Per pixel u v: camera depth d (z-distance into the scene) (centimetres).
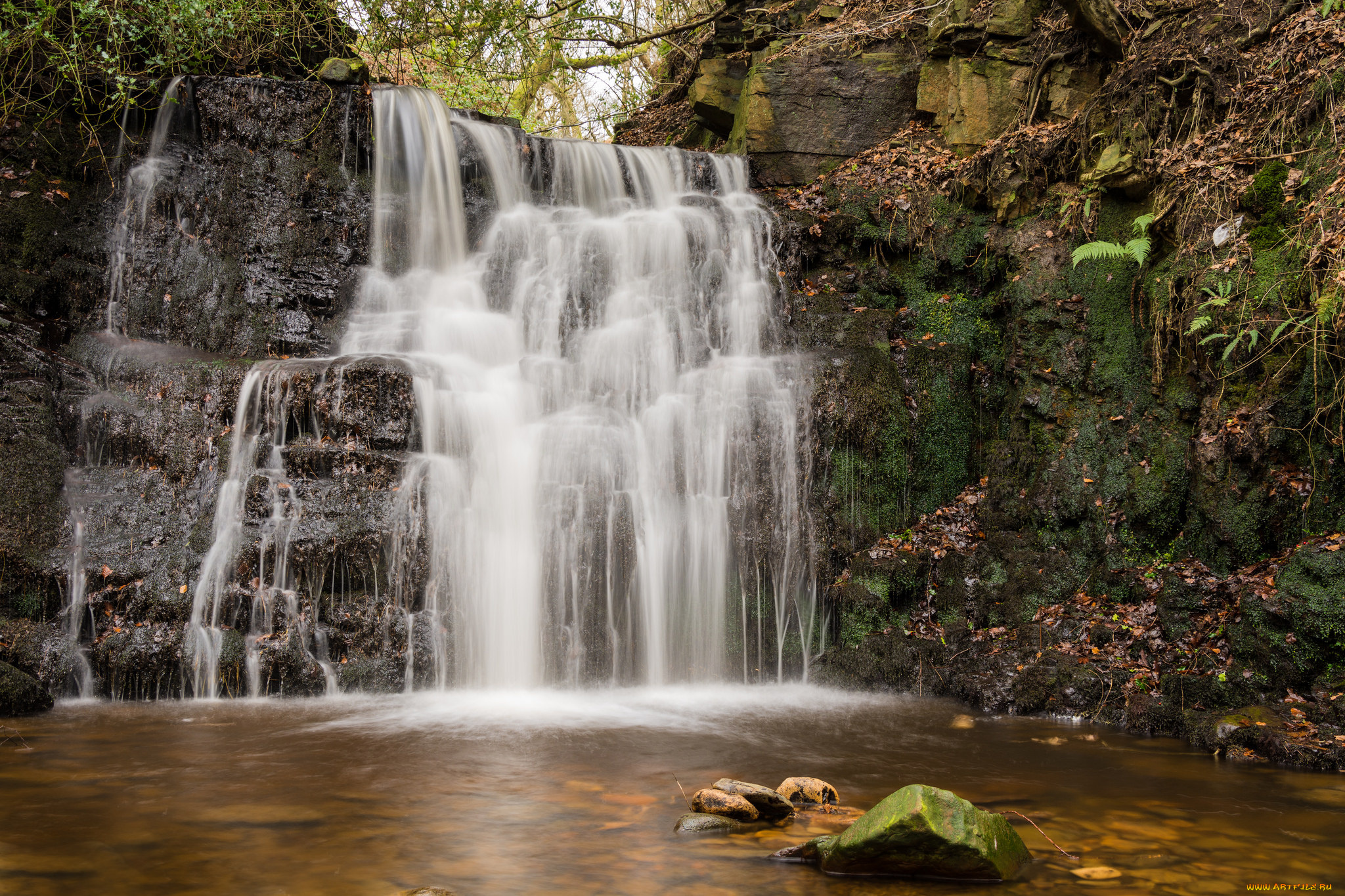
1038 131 1155
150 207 1046
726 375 1002
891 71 1390
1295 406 795
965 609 936
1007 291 1095
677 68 1977
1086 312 1010
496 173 1205
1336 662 686
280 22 1222
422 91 1179
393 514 844
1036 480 1004
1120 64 1084
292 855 436
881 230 1186
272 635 802
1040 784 579
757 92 1384
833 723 739
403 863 427
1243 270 854
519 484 897
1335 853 459
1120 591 888
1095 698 781
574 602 868
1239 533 817
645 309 1109
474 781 557
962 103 1273
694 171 1336
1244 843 472
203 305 1023
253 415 869
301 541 817
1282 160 866
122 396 886
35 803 506
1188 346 893
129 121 1080
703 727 713
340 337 1046
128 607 790
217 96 1087
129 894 389
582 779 565
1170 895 405
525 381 987
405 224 1134
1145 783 582
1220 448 844
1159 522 897
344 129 1127
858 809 518
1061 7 1229
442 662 833
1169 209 943
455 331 1060
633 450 920
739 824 487
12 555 773
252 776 562
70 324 969
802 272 1189
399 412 877
